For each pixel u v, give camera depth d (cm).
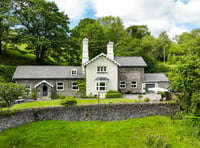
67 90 2445
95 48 3816
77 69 2606
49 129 1341
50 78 2367
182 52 4750
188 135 1360
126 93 2714
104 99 2152
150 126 1488
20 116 1374
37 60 3372
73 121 1519
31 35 3073
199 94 1486
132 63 2781
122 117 1611
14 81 2453
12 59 3162
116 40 4994
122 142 1267
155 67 3847
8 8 2759
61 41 3148
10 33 3186
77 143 1228
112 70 2483
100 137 1309
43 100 2130
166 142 1263
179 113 1675
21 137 1218
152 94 2627
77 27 4600
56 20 3111
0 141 1156
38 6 2975
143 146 1235
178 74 1639
